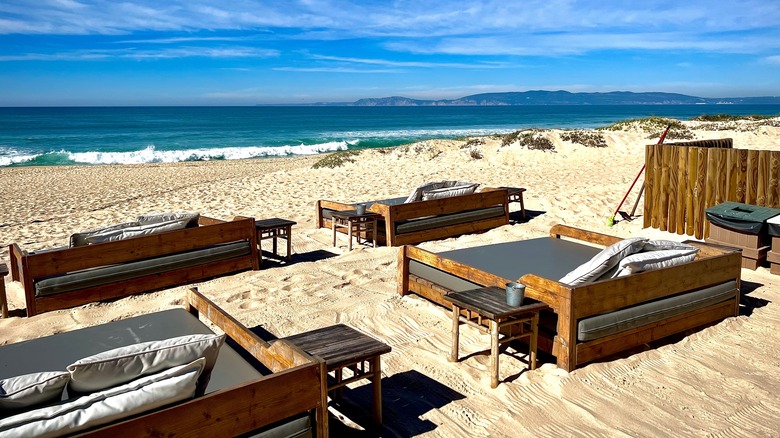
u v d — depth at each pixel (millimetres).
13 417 2514
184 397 2898
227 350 3986
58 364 3805
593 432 3623
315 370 3203
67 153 33406
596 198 11852
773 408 3893
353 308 5934
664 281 4781
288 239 7895
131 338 4238
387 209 8398
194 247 6914
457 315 4551
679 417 3789
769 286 6438
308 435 3229
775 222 6750
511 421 3768
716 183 8203
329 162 21750
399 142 40312
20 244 9438
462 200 9242
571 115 114688
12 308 6270
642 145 21203
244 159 31656
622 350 4680
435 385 4289
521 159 20797
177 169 24141
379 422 3748
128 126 68625
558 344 4391
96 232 6555
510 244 6914
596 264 4691
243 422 2984
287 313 5859
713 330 5191
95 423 2648
